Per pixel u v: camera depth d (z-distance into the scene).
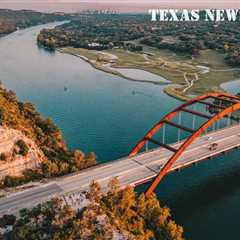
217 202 116.69
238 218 109.50
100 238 80.62
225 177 131.00
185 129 125.50
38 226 85.00
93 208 89.50
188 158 126.56
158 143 126.88
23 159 116.38
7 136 117.12
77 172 117.56
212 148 133.50
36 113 158.88
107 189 107.94
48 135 144.75
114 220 88.81
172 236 93.12
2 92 165.25
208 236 101.25
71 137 163.75
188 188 123.81
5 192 105.38
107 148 153.50
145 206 100.06
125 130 173.00
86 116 191.50
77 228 81.56
